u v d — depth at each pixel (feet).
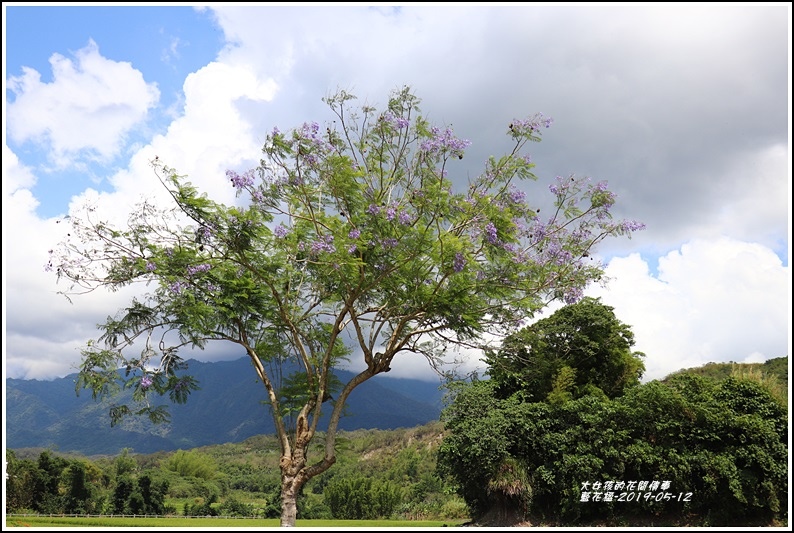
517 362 83.15
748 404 71.31
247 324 73.82
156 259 65.21
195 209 63.77
